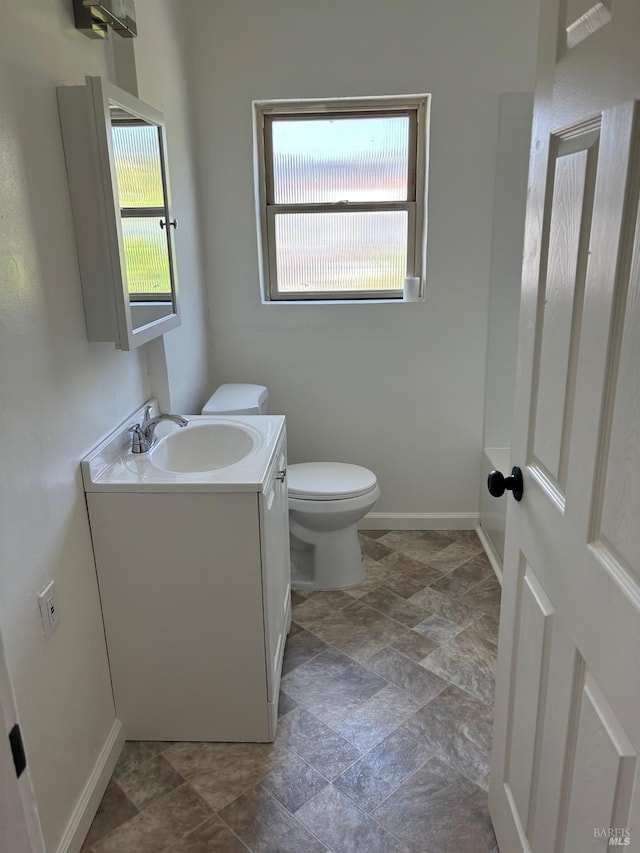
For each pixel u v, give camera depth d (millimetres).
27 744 1329
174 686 1820
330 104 2721
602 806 893
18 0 1321
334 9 2531
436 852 1504
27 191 1354
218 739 1864
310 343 2916
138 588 1730
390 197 2867
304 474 2639
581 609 972
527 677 1259
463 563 2826
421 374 2932
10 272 1285
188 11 2541
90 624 1675
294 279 2973
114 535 1684
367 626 2379
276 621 1979
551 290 1095
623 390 818
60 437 1506
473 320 2850
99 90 1470
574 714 1015
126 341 1647
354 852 1510
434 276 2801
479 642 2273
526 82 2562
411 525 3146
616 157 817
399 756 1784
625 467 817
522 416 1269
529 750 1250
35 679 1369
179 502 1653
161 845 1541
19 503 1312
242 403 2543
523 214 2701
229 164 2717
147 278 1847
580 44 947
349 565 2639
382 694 2023
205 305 2846
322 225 2898
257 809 1632
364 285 2971
